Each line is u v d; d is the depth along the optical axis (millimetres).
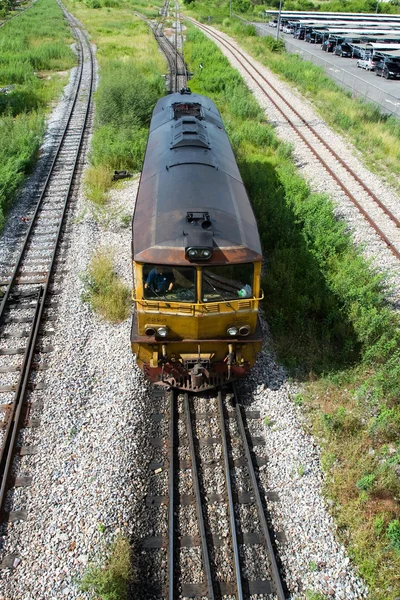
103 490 7410
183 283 7723
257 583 6516
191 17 66625
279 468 7926
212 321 8031
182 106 13398
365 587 6484
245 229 8219
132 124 21297
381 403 9094
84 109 26172
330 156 20797
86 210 15656
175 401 9070
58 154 20266
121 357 9977
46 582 6387
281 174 17797
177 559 6734
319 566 6660
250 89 30656
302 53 42688
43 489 7520
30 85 29516
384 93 29328
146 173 10398
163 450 8219
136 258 7609
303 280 12023
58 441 8250
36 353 10211
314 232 13539
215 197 8688
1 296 12008
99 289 11938
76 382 9352
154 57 36812
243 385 9445
